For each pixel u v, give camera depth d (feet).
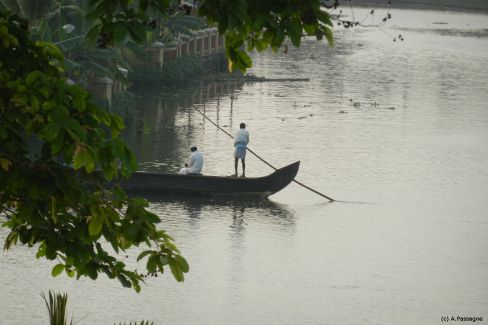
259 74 599.16
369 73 613.11
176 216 213.05
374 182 266.16
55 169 66.49
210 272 168.45
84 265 72.84
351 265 177.88
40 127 64.69
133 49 352.69
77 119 66.95
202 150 312.29
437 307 152.76
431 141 346.13
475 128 382.22
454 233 207.82
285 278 166.81
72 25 308.19
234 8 59.57
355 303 153.38
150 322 138.21
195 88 515.09
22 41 70.74
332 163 295.69
